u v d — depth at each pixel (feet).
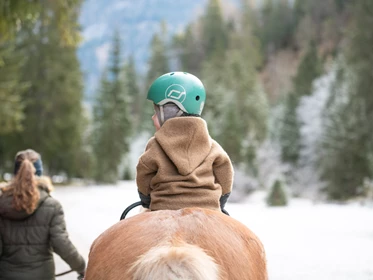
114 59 226.79
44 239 15.33
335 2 445.78
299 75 290.35
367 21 183.01
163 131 10.02
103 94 220.43
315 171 190.70
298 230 56.54
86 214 69.00
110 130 211.20
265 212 83.05
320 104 204.74
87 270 8.75
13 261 15.16
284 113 222.07
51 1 34.14
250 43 436.35
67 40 35.50
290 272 32.81
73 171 175.01
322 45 425.69
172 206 9.67
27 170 14.93
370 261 37.01
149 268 7.23
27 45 156.87
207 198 9.74
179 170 9.73
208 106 236.43
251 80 288.51
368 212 85.66
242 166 147.33
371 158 153.28
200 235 8.39
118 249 8.26
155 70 421.18
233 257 8.32
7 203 14.97
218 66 325.42
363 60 177.27
